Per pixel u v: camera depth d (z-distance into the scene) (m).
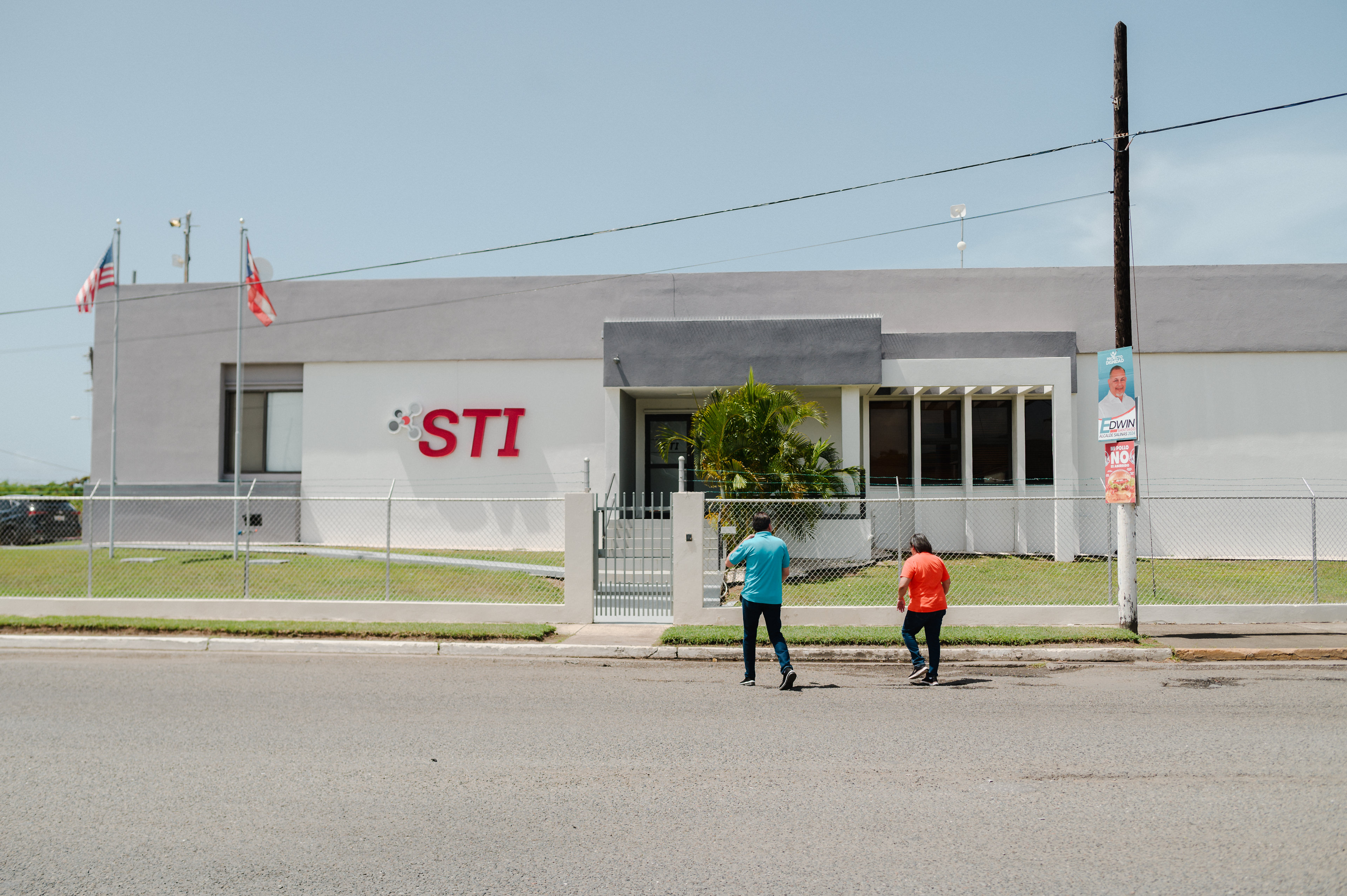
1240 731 7.52
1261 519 19.89
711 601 14.09
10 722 7.82
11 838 5.02
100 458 22.41
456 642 11.92
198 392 22.34
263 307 19.69
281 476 22.31
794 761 6.62
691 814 5.45
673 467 22.61
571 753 6.84
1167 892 4.30
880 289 21.00
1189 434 20.16
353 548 20.86
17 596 14.80
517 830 5.17
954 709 8.46
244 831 5.14
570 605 13.45
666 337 19.41
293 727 7.65
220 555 19.83
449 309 21.78
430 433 21.66
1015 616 12.91
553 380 21.50
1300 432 20.05
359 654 11.66
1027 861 4.69
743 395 16.92
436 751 6.90
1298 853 4.79
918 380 19.12
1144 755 6.75
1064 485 18.94
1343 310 20.12
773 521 17.02
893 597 14.56
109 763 6.52
